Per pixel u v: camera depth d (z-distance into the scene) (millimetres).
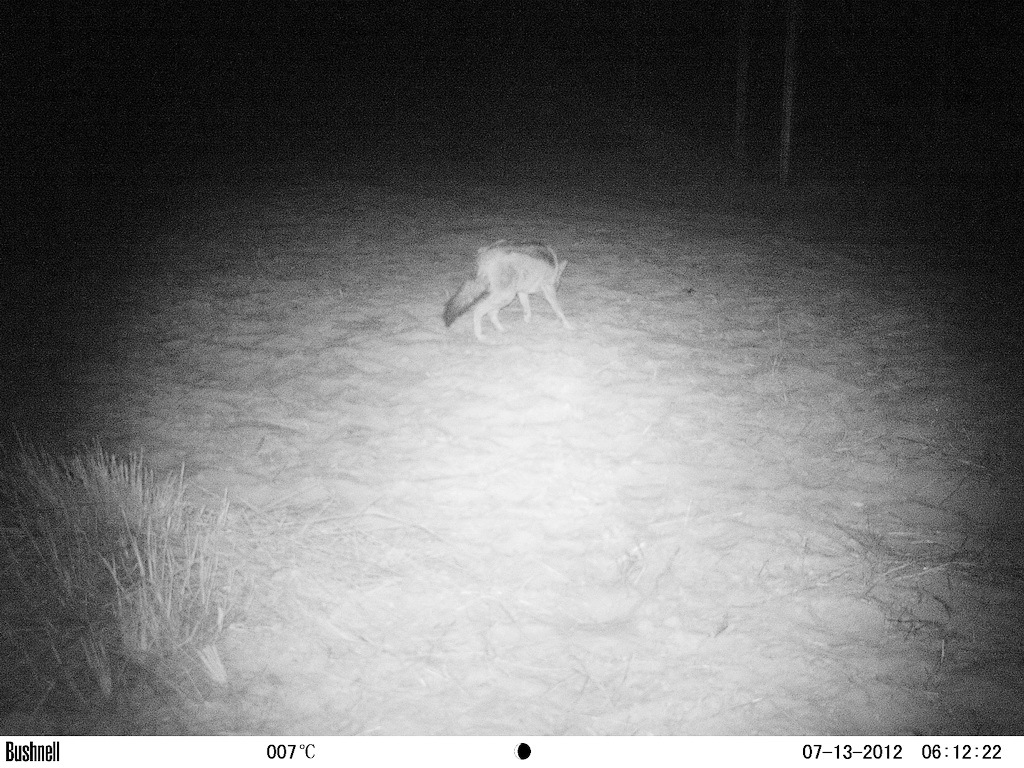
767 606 3701
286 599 3668
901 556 3951
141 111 11438
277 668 3428
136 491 4055
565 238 7320
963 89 11938
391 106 12219
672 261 6871
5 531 3916
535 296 6137
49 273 6402
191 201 8039
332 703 3326
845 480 4391
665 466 4430
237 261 6707
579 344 5488
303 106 12086
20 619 3561
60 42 13141
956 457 4559
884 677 3451
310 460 4441
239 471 4355
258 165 9250
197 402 4871
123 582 3697
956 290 6414
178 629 3510
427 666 3453
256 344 5477
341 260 6754
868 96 11977
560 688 3396
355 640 3529
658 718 3309
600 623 3641
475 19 14547
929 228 7750
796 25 8547
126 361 5258
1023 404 4973
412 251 6957
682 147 10336
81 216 7590
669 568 3836
